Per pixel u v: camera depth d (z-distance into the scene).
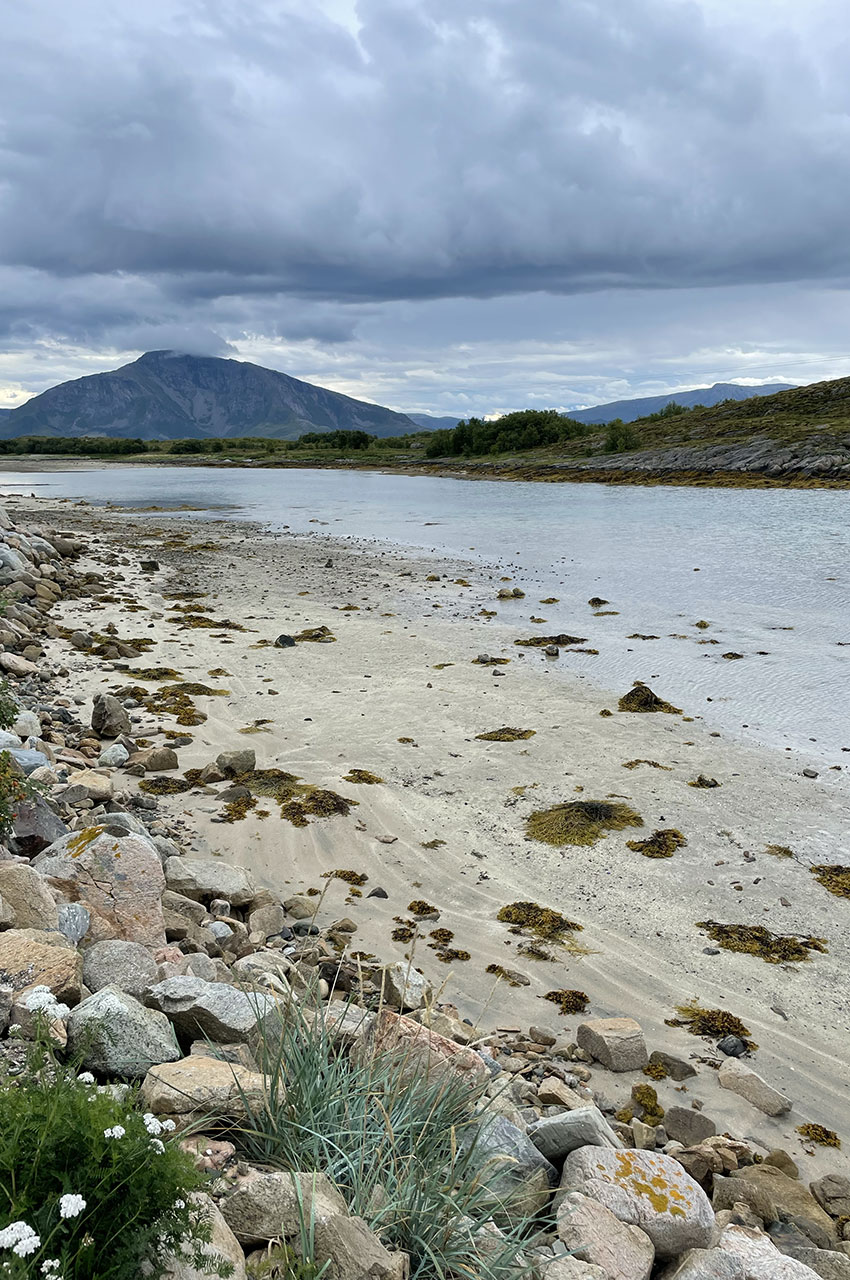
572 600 25.80
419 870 10.27
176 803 11.73
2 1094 2.81
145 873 6.95
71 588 26.36
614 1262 3.99
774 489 55.00
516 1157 4.62
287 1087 4.32
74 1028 4.45
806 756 13.85
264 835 10.95
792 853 10.80
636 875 10.29
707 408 97.75
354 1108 4.36
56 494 68.00
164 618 23.23
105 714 13.93
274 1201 3.47
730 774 13.19
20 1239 2.22
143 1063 4.44
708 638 21.09
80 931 6.27
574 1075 6.64
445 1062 5.03
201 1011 5.10
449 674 18.34
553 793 12.52
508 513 49.09
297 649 20.28
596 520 44.56
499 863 10.51
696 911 9.52
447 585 28.45
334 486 75.00
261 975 6.52
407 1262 3.51
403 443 138.50
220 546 38.12
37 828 8.01
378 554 35.31
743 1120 6.33
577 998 7.80
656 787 12.73
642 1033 7.06
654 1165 4.76
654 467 68.31
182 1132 3.70
